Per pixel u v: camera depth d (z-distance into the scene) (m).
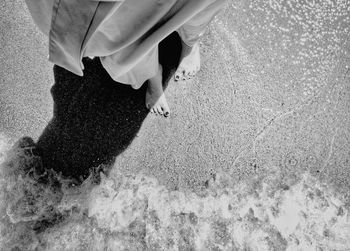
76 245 1.97
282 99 2.04
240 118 2.03
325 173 2.01
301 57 2.06
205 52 2.07
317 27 2.07
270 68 2.06
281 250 1.94
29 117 2.05
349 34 2.06
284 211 1.98
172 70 2.05
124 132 2.03
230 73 2.06
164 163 2.02
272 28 2.07
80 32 0.86
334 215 1.98
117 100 2.04
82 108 2.04
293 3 2.07
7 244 1.96
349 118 2.02
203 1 0.99
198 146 2.02
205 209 1.99
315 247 1.94
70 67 1.10
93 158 2.03
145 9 0.89
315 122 2.03
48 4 0.88
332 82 2.05
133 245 1.96
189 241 1.96
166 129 2.03
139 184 2.02
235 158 2.02
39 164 2.03
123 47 1.03
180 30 1.49
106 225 1.99
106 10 0.78
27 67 2.08
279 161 2.02
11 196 2.01
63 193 2.02
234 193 2.00
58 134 2.04
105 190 2.02
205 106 2.04
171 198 2.00
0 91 2.07
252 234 1.96
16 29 2.11
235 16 2.09
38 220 2.00
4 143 2.04
